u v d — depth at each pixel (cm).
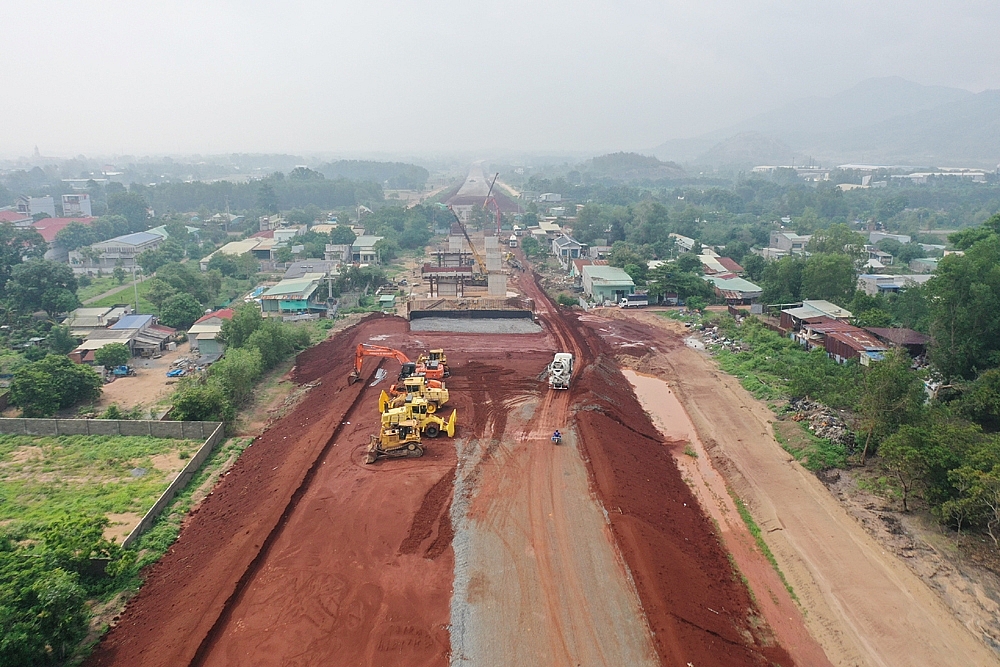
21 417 4972
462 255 12356
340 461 3859
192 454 4269
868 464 4034
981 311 5128
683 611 2545
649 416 5081
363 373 5634
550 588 2662
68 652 2361
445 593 2633
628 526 3081
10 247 9569
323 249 12562
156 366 6438
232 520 3294
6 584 2303
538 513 3238
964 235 7069
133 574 2936
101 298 9188
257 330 6319
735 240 14225
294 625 2455
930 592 2881
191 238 14888
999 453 3206
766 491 3800
